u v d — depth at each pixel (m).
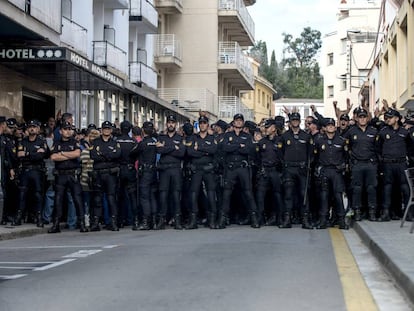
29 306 6.46
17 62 16.61
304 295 6.84
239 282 7.50
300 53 104.88
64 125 13.52
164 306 6.36
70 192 13.84
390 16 28.30
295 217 14.70
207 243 10.98
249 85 51.41
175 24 43.47
